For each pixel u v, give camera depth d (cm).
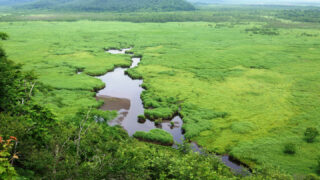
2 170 1520
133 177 2405
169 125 6241
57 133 2712
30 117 2705
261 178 3466
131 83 9319
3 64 4178
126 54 13412
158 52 13812
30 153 2244
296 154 4825
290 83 9056
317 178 3953
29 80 4122
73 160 2288
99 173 2234
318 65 11219
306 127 5866
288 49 14262
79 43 15662
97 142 2938
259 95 7938
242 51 13888
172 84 8912
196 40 17138
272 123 6134
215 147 5162
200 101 7456
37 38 16938
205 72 10300
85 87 8294
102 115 4125
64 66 10700
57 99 7025
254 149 5022
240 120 6284
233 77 9694
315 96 7800
